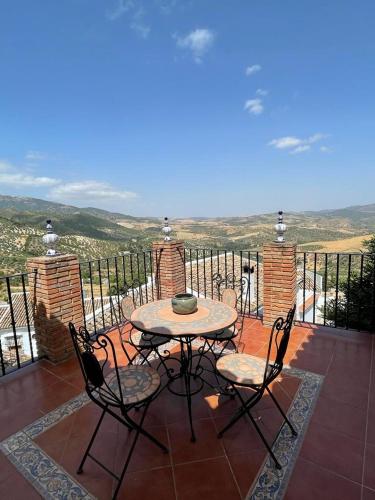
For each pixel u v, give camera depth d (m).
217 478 1.65
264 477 1.65
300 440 1.93
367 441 1.91
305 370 2.82
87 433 2.06
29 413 2.30
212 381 2.72
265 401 2.37
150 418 2.21
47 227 3.18
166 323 2.35
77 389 2.65
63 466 1.77
